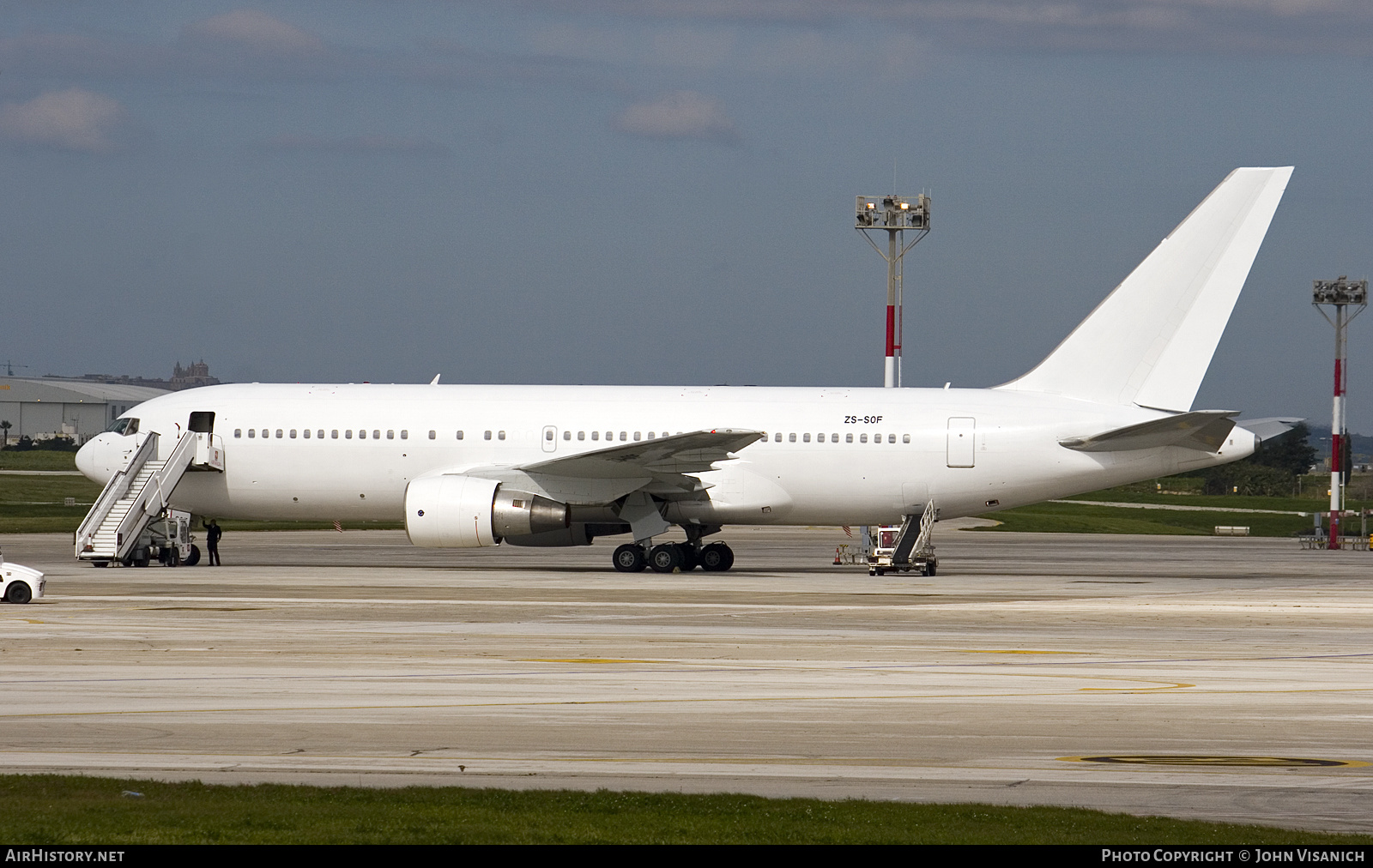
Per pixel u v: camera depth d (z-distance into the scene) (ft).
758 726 191.52
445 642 280.10
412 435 507.71
